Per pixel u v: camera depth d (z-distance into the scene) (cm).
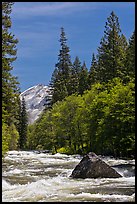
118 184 1994
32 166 3328
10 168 3095
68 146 6438
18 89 3903
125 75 5962
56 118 6612
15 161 4069
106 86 5888
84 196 1609
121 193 1689
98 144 4862
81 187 1880
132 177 2312
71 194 1667
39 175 2500
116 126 4397
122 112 4219
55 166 3325
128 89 4312
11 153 6456
